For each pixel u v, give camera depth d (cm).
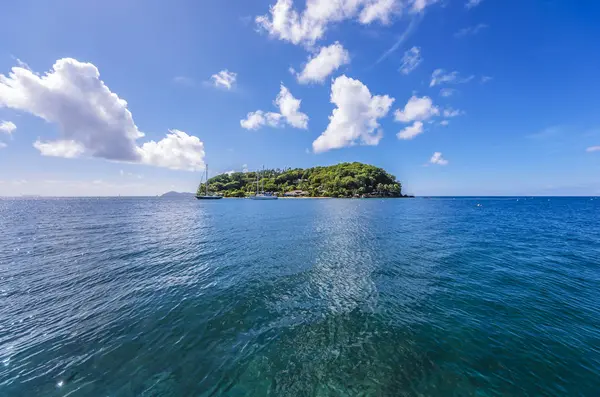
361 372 584
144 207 7575
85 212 5559
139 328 776
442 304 927
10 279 1207
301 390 537
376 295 1010
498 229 2784
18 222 3575
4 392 539
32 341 714
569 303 932
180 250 1791
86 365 618
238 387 548
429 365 604
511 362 613
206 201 12269
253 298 983
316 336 725
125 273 1291
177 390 542
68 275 1262
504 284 1125
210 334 742
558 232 2578
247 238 2242
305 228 2862
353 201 11219
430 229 2777
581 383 549
